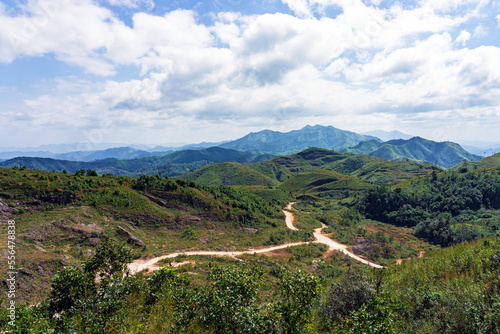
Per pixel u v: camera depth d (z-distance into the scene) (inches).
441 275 623.5
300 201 5821.9
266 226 2962.6
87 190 2166.6
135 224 2128.4
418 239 3472.0
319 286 364.8
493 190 4202.8
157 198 2546.8
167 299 413.7
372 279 576.7
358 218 4448.8
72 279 415.8
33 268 1123.9
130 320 367.9
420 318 446.0
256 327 309.0
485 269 547.8
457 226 3331.7
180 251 1905.8
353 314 377.1
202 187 3144.7
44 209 1836.9
